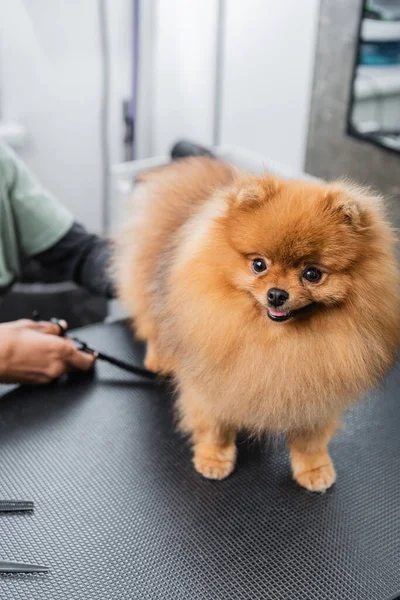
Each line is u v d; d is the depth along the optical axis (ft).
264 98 5.44
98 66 6.53
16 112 6.51
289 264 2.27
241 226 2.34
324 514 2.63
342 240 2.27
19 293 5.49
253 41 5.36
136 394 3.35
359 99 4.47
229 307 2.43
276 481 2.81
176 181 3.28
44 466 2.84
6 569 2.30
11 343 3.23
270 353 2.45
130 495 2.70
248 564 2.39
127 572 2.34
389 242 2.45
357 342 2.39
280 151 5.47
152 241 3.11
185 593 2.26
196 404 2.77
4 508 2.58
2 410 3.19
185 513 2.62
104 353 3.64
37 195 4.13
